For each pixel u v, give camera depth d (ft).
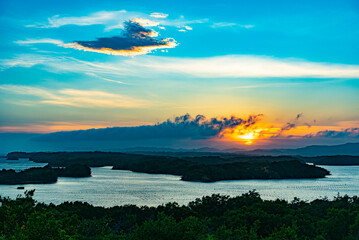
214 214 451.53
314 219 363.56
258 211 335.88
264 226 313.53
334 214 318.65
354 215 309.42
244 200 482.69
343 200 506.89
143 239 164.04
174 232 161.79
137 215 422.82
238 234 243.60
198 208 466.29
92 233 240.32
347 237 284.61
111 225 376.07
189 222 167.22
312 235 304.50
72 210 408.46
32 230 117.60
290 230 217.77
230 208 467.52
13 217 153.58
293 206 492.54
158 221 170.19
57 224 120.37
